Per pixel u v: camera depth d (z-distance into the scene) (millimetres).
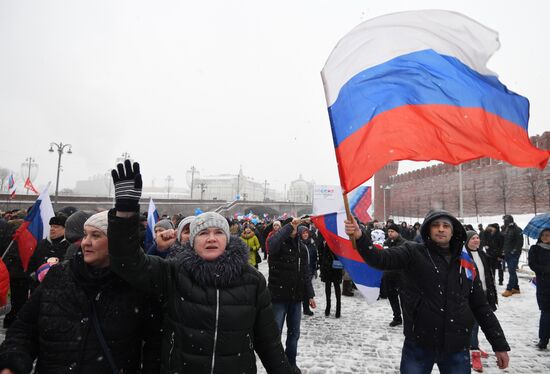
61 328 1712
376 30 2830
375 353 4879
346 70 2799
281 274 4176
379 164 2662
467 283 2658
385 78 2850
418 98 2840
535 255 5090
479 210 37250
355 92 2779
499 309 7504
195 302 1826
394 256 2658
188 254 1940
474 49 2729
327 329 6008
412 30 2834
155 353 1979
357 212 10203
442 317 2541
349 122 2682
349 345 5207
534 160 2668
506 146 2717
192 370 1758
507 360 2609
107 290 1810
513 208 33406
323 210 10242
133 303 1859
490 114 2773
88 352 1720
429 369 2609
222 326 1802
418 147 2734
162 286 1913
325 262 6891
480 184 37500
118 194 1688
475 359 4344
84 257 1809
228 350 1798
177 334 1812
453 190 41062
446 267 2625
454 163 2711
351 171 2590
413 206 48312
